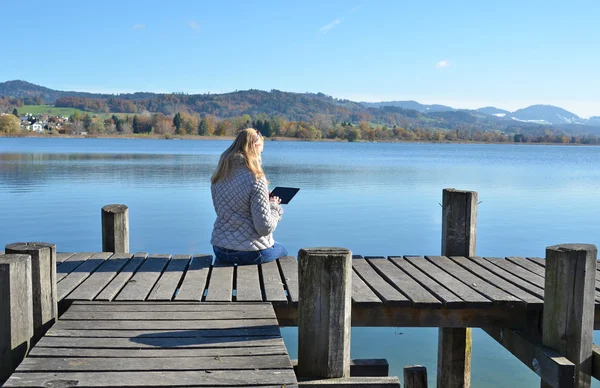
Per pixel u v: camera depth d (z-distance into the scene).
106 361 3.79
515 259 6.88
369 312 5.09
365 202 21.83
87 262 6.30
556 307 4.79
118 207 7.11
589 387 4.80
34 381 3.49
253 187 5.92
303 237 15.03
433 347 8.22
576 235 15.78
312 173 35.72
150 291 5.25
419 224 17.11
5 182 27.28
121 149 75.81
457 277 5.94
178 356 3.90
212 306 4.88
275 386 3.52
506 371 7.47
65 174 32.12
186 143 123.00
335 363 4.27
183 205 20.22
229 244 6.08
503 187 28.67
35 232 14.99
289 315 5.10
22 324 4.17
